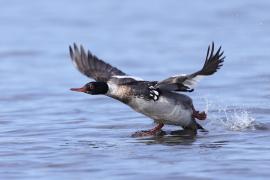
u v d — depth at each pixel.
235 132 12.62
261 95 16.50
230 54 23.53
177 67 21.80
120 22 32.94
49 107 16.11
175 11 35.50
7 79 20.64
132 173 9.72
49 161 10.57
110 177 9.55
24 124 13.98
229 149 11.09
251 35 27.78
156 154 10.93
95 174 9.73
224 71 20.33
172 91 12.75
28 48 26.61
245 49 24.45
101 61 13.91
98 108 15.73
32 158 10.80
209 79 19.14
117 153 11.09
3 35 30.02
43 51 26.02
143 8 36.78
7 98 17.53
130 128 13.45
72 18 34.31
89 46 26.88
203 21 32.25
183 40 27.53
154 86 12.59
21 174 9.84
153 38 28.34
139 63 22.84
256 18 32.22
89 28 31.50
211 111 14.71
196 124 13.04
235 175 9.44
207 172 9.65
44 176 9.70
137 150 11.30
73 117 14.69
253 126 13.08
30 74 21.53
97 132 13.05
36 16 35.03
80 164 10.34
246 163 10.05
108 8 37.09
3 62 23.95
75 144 11.91
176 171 9.76
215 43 26.25
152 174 9.64
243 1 37.47
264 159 10.27
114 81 13.09
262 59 22.20
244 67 20.88
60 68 22.55
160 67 21.94
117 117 14.56
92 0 40.03
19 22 33.44
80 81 20.14
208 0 38.19
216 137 12.22
